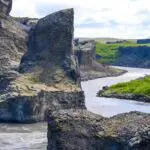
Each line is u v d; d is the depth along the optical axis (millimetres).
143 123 67125
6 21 195125
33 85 139375
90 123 70875
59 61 151875
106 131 68062
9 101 130250
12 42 187750
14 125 124875
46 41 156875
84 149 69312
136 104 177250
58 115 74438
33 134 109750
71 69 148625
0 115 131500
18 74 148500
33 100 129625
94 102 179375
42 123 129125
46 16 160625
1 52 178500
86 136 69562
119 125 68688
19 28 199875
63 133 71438
